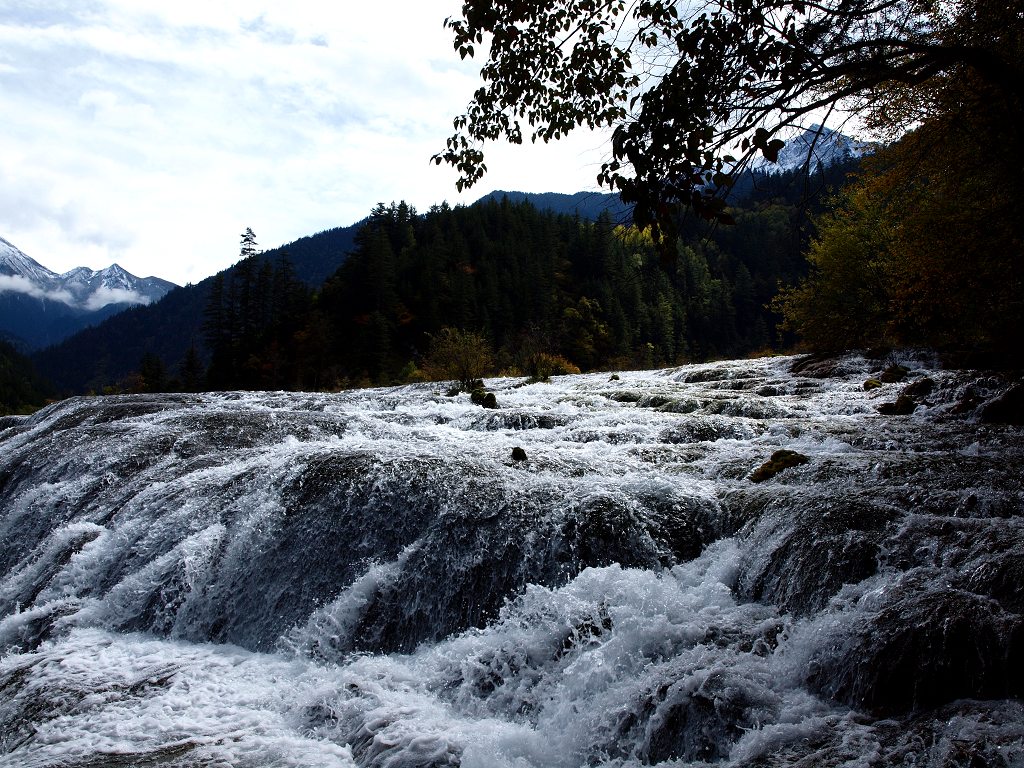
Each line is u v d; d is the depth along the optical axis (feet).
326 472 25.22
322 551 22.65
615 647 15.65
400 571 21.06
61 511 32.27
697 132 13.37
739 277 293.23
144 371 210.79
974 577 13.53
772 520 18.88
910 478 20.95
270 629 21.67
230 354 223.30
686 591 17.63
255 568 23.12
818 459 24.06
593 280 270.26
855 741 11.09
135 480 32.32
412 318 212.84
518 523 21.16
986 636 11.80
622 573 18.17
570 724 14.49
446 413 44.42
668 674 14.24
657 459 27.81
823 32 14.92
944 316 51.88
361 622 20.33
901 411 35.29
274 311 250.57
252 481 26.78
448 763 13.57
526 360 100.22
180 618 22.88
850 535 16.47
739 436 32.58
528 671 16.53
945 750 10.19
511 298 236.02
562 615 17.37
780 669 13.74
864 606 13.82
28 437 48.16
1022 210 38.65
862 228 63.72
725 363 71.46
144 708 17.19
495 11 18.89
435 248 248.73
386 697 16.69
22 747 15.94
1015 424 29.43
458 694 16.72
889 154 45.42
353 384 134.51
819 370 55.01
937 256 45.96
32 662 20.58
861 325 64.23
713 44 14.05
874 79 15.71
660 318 254.47
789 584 16.34
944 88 32.63
